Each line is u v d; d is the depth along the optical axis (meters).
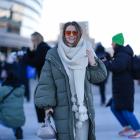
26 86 18.44
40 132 5.42
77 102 5.39
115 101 9.66
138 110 14.77
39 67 9.90
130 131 10.05
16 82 9.72
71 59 5.41
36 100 5.45
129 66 9.45
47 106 5.41
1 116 9.69
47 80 5.43
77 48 5.44
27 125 12.17
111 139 9.83
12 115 9.64
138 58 9.55
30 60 9.93
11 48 83.44
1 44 79.19
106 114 14.12
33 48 9.98
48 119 5.45
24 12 91.50
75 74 5.39
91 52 5.50
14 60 14.39
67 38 5.50
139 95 21.33
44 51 9.78
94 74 5.56
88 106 5.44
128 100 9.55
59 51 5.45
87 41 5.54
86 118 5.39
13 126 9.73
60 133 5.41
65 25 5.54
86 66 5.45
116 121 12.58
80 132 5.42
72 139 5.38
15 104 9.68
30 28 97.75
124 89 9.50
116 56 9.33
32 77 34.69
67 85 5.39
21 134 10.09
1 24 80.25
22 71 18.02
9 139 10.34
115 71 9.40
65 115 5.39
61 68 5.39
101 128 11.41
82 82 5.40
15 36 83.44
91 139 5.50
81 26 5.57
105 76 5.62
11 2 83.38
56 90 5.45
